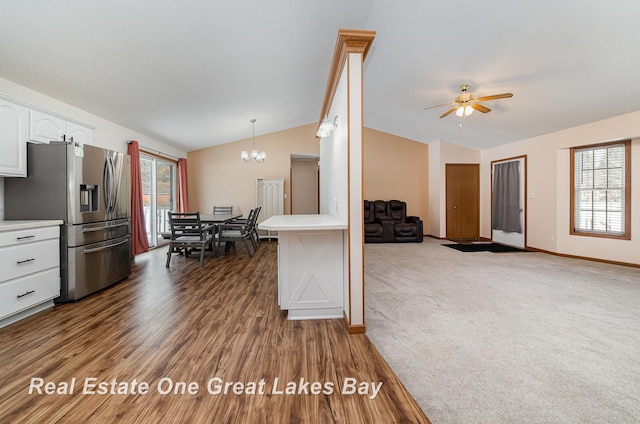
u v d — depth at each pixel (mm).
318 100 5590
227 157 7148
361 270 2137
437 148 7379
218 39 2906
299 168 8203
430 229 7844
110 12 2283
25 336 2045
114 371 1632
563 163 5074
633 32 2582
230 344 1956
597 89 3562
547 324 2275
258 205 6906
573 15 2527
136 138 5039
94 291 2957
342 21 3020
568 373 1629
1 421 1255
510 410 1336
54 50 2598
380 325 2270
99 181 3016
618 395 1438
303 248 2393
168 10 2375
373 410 1336
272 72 3920
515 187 6051
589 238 4730
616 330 2164
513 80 3770
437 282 3469
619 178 4402
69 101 3535
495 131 5672
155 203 5809
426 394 1451
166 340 2006
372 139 7863
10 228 2182
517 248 5938
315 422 1264
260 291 3123
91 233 2912
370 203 7430
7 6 2066
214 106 4723
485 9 2688
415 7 2834
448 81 4164
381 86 4895
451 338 2053
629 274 3807
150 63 3107
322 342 1991
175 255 5121
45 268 2494
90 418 1278
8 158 2484
